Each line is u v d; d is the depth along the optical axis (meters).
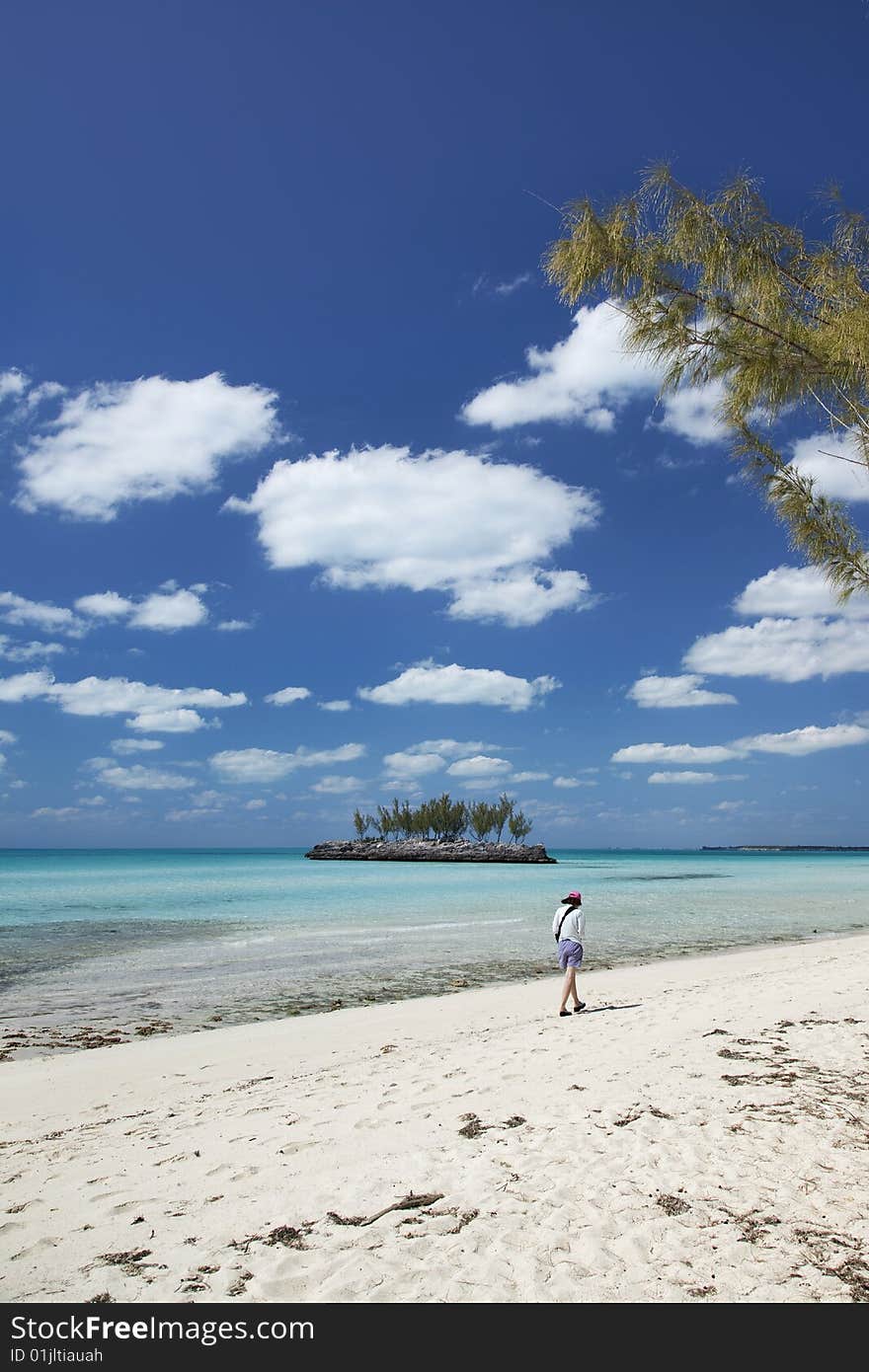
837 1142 5.54
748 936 22.50
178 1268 4.04
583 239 4.91
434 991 14.07
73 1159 5.93
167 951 18.83
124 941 20.53
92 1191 5.18
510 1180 5.01
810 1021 9.85
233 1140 6.18
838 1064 7.74
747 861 134.00
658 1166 5.17
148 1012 12.45
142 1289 3.84
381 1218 4.53
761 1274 3.79
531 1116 6.37
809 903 34.59
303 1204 4.79
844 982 12.85
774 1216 4.39
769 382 5.11
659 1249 4.06
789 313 4.91
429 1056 9.02
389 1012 12.07
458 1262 3.99
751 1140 5.61
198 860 118.62
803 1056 8.08
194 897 35.81
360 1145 5.86
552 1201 4.66
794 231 4.78
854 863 116.69
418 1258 4.05
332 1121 6.54
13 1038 10.75
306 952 18.67
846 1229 4.22
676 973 15.30
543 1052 8.80
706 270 4.86
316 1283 3.85
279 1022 11.59
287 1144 5.96
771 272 4.79
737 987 12.87
